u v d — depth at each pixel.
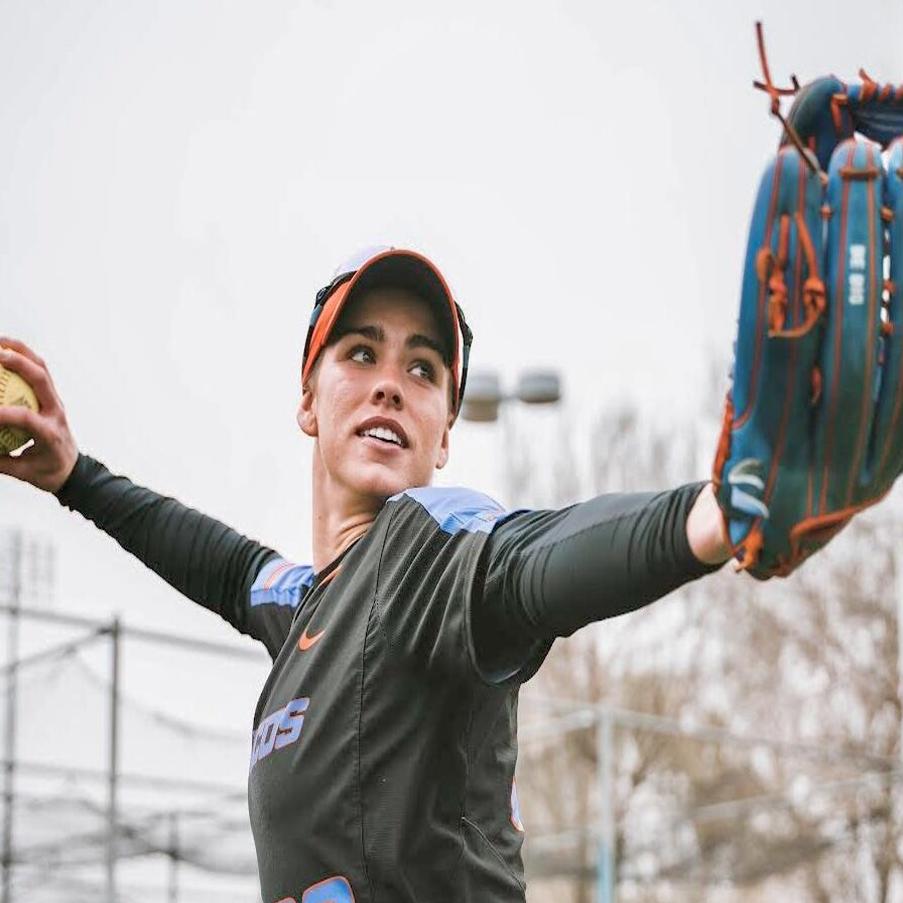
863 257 2.67
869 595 30.27
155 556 4.88
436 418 4.13
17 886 16.08
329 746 3.56
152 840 17.03
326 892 3.51
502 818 3.67
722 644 31.11
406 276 4.09
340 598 3.71
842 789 21.97
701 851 19.80
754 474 2.72
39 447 4.83
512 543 3.22
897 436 2.70
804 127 2.84
